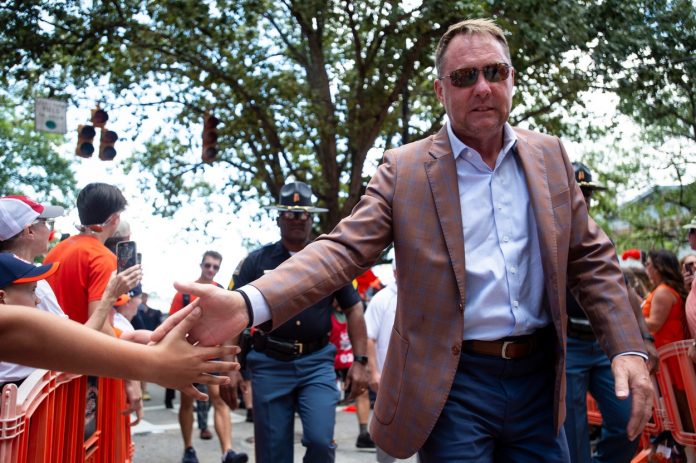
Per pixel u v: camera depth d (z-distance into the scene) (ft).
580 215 8.16
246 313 6.52
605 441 14.61
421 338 7.59
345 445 24.88
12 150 102.58
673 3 42.45
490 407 7.63
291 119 47.62
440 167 7.86
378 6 43.52
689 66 42.91
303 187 15.62
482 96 7.73
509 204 7.89
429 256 7.61
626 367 7.30
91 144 38.86
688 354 15.17
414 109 56.49
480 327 7.72
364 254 7.66
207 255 25.39
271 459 14.14
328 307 14.87
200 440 26.13
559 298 7.57
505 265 7.72
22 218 11.30
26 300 9.18
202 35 46.01
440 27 41.14
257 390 14.38
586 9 38.75
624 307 7.64
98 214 13.01
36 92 47.73
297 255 7.36
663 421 16.16
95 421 11.09
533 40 36.58
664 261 19.20
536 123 52.31
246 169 55.62
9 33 39.63
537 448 7.77
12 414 6.99
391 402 7.76
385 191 7.93
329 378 14.52
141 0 42.37
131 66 46.52
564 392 7.66
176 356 5.34
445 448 7.55
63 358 4.77
